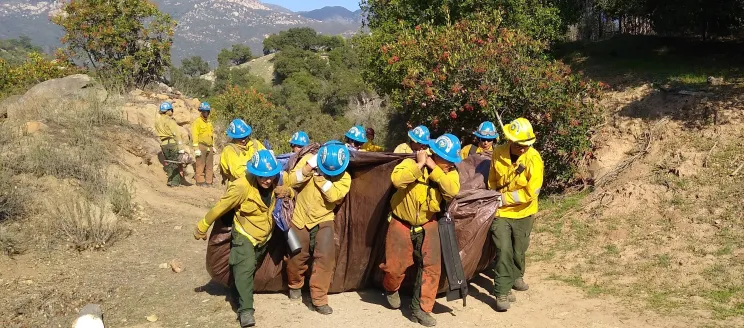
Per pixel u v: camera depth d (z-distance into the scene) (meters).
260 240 5.42
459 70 10.06
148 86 17.89
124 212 8.99
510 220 5.77
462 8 14.07
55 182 8.85
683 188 8.34
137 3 18.00
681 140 9.52
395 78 13.64
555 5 15.55
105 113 12.88
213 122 16.14
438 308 5.86
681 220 7.67
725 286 6.01
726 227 7.25
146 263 7.22
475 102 10.03
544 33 14.61
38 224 7.66
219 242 5.64
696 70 11.90
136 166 11.82
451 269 5.31
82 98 13.59
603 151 10.16
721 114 9.64
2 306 5.67
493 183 5.93
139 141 12.48
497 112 10.04
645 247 7.27
